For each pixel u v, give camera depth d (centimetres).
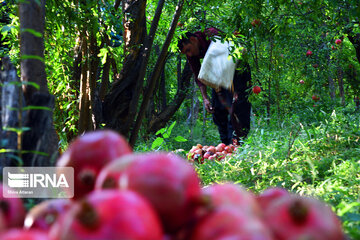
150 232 108
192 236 124
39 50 270
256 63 1077
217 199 142
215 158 775
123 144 161
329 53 1416
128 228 105
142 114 661
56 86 684
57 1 567
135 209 109
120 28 604
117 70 730
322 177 491
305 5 769
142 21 692
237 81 940
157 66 660
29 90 254
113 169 137
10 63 231
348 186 412
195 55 958
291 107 1414
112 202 109
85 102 597
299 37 1284
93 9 591
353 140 629
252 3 706
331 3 728
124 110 676
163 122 1448
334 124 726
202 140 1391
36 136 213
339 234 136
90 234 104
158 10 661
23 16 270
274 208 138
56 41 651
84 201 105
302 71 1440
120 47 940
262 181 493
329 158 534
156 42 1343
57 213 132
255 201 162
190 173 135
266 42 1165
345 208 238
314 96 1455
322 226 131
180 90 1462
